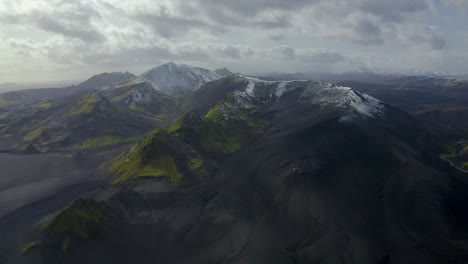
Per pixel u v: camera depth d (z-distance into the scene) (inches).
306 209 5147.6
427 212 5032.0
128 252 4500.5
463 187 5994.1
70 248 4375.0
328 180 5944.9
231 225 5034.5
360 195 5526.6
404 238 4446.4
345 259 4047.7
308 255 4146.2
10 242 5012.3
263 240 4547.2
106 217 5177.2
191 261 4276.6
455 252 4131.4
